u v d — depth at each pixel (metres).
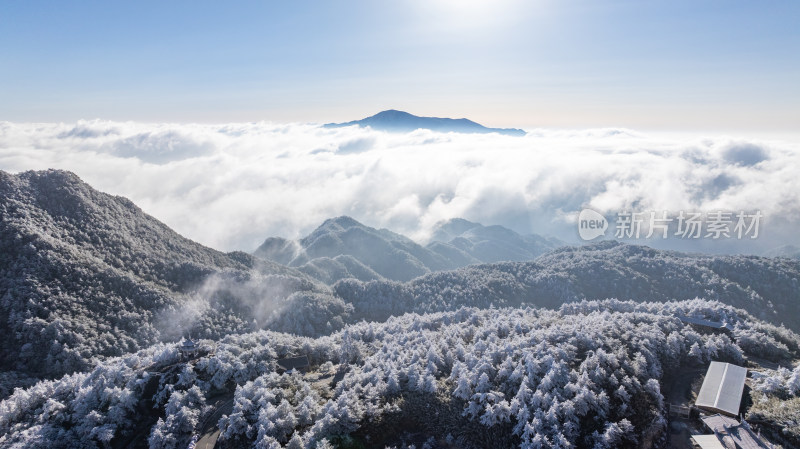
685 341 137.88
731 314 161.50
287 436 104.19
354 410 109.81
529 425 100.94
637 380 114.50
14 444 104.44
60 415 114.06
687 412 108.25
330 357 150.88
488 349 138.25
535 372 119.81
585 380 112.50
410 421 113.00
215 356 134.38
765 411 101.00
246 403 110.25
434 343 152.12
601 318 158.00
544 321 168.75
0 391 144.75
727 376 115.69
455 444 106.69
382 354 146.62
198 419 113.31
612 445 98.44
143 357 147.62
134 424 114.31
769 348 134.50
